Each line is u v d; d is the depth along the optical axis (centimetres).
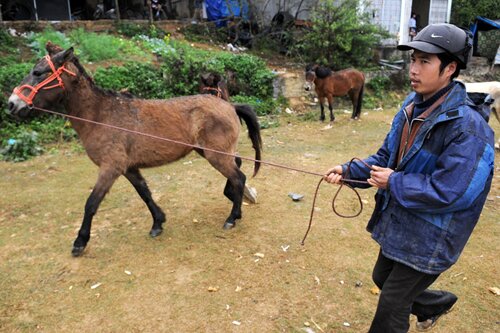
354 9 1264
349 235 439
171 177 608
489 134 180
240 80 1077
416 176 187
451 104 183
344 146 796
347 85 985
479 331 297
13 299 335
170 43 1278
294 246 414
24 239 434
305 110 1101
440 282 355
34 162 692
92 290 347
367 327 303
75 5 1499
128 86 931
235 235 438
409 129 202
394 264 213
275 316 314
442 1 1653
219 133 422
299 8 1521
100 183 385
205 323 307
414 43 185
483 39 1720
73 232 448
